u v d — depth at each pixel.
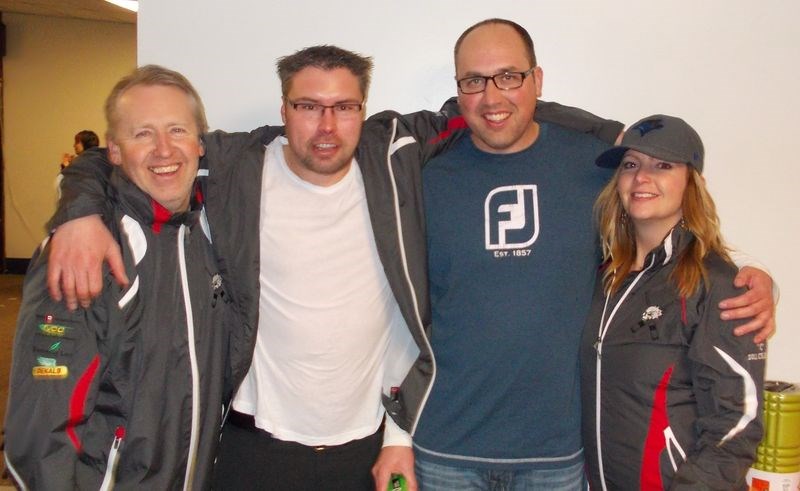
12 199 7.87
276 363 1.51
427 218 1.59
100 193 1.28
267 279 1.49
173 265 1.33
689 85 1.97
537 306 1.50
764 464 1.67
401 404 1.57
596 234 1.55
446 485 1.56
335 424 1.52
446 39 1.95
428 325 1.54
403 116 1.67
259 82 1.95
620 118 1.98
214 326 1.40
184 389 1.32
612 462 1.41
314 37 1.95
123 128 1.31
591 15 1.95
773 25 1.95
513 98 1.48
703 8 1.95
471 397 1.53
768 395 1.67
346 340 1.50
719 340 1.28
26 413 1.19
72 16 7.47
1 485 2.87
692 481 1.26
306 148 1.41
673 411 1.34
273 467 1.52
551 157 1.57
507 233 1.52
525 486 1.54
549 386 1.50
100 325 1.24
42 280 1.23
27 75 7.73
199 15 1.94
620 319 1.42
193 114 1.37
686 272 1.34
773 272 2.03
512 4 1.95
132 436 1.27
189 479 1.35
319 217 1.49
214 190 1.44
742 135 1.98
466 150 1.62
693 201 1.39
